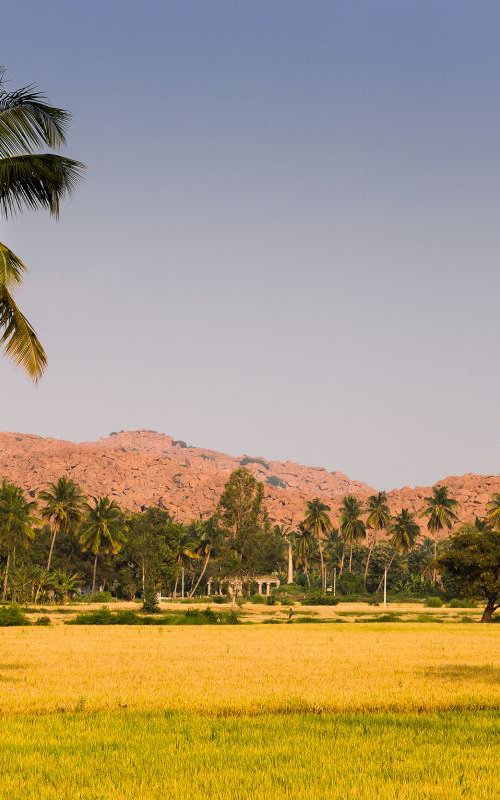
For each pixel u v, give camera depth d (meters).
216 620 75.62
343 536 181.00
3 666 30.38
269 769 13.70
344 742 15.96
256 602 135.88
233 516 115.81
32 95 23.08
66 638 49.22
